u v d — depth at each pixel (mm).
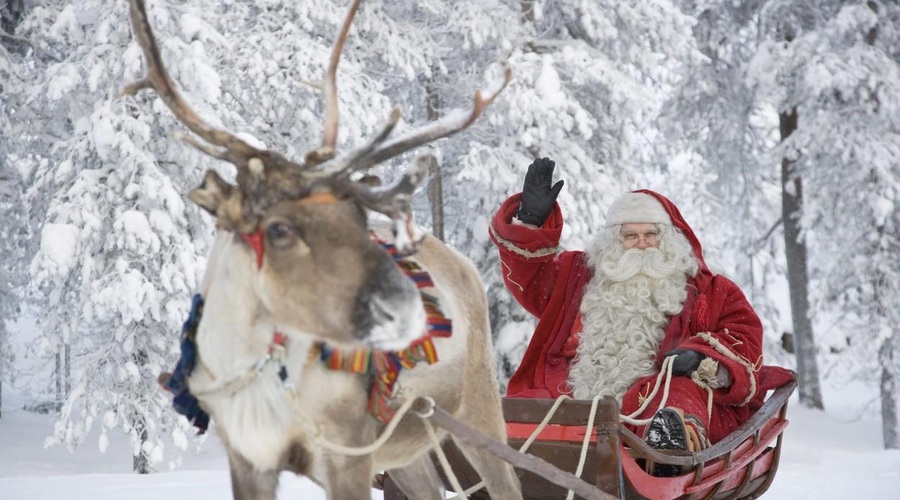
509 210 6004
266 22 16438
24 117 16469
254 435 3270
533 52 17500
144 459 15047
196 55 13781
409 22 17984
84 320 15219
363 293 2910
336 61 3555
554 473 3895
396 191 3021
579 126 16656
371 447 3301
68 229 13719
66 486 8398
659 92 21781
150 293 13859
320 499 7434
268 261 3008
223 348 3271
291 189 3031
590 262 6199
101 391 14836
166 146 14602
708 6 20703
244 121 15367
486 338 4207
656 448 4859
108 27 14023
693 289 5945
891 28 19359
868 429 21578
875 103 19000
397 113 3141
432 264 4070
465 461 4938
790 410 21750
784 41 19203
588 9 17406
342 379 3289
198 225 14688
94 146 14297
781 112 20750
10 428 19906
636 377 5672
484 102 3506
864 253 19578
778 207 25500
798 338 21875
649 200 6121
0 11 17359
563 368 6012
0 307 18719
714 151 21547
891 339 19500
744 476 5516
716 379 5309
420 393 3699
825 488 7707
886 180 18266
